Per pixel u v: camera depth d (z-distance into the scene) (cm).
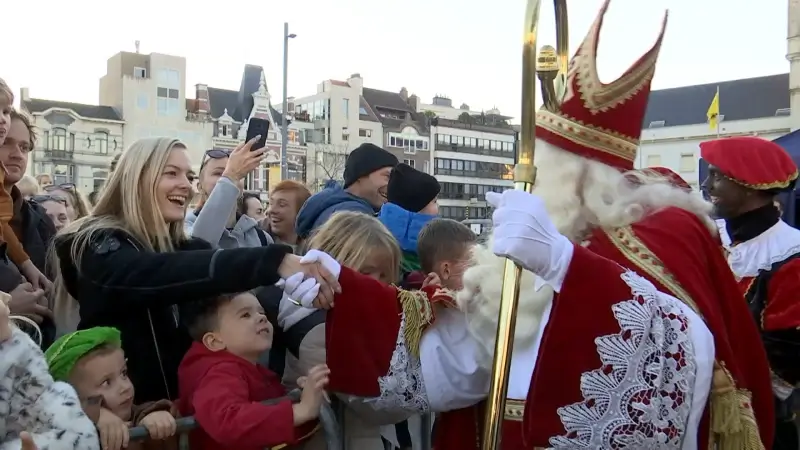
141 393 188
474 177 5066
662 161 3759
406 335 163
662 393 131
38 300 220
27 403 142
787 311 238
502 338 135
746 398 146
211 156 364
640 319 131
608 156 154
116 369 172
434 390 162
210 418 166
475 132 5100
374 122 4638
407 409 164
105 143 3597
